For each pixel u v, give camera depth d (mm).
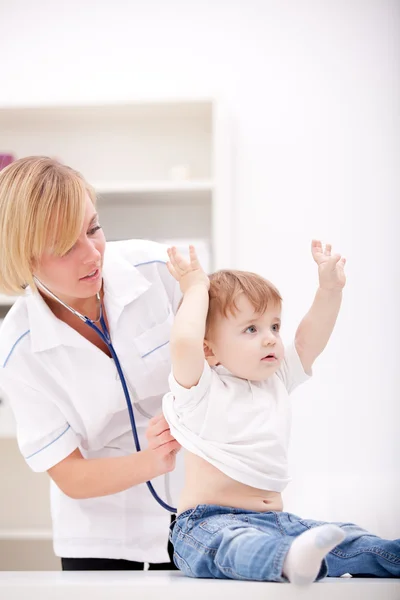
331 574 1062
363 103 2721
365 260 2664
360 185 2693
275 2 2770
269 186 2709
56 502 1477
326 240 2682
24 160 1209
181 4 2801
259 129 2734
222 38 2777
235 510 1102
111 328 1346
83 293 1214
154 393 1397
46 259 1170
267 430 1135
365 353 2625
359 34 2742
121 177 2762
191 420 1135
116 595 976
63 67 2805
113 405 1370
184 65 2775
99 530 1449
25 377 1319
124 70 2791
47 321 1303
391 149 2699
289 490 2506
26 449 1331
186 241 2506
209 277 1273
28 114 2662
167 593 966
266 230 2695
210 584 957
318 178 2705
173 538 1143
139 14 2811
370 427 2588
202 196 2627
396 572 1016
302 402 2617
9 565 2631
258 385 1215
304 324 1282
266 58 2758
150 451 1232
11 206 1155
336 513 2244
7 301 2508
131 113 2664
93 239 1220
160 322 1390
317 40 2752
